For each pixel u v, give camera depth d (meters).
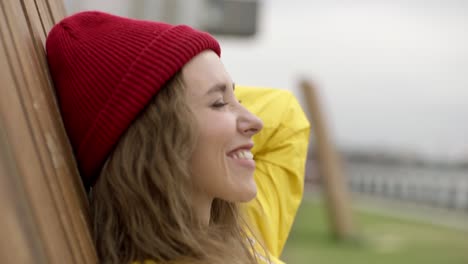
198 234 1.12
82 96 1.12
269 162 1.51
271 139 1.53
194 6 4.36
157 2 4.05
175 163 1.07
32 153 1.01
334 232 10.34
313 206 14.24
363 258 8.98
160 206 1.10
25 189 0.94
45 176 1.03
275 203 1.49
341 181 10.63
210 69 1.13
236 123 1.15
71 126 1.16
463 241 10.32
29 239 0.91
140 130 1.09
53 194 1.04
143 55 1.08
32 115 1.05
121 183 1.09
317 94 10.71
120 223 1.12
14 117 0.98
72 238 1.05
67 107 1.16
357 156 19.33
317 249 9.40
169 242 1.10
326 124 10.62
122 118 1.08
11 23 1.09
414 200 16.67
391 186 17.77
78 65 1.13
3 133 0.93
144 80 1.07
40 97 1.11
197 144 1.11
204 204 1.17
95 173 1.15
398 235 10.81
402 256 9.09
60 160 1.10
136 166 1.08
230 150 1.14
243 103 1.55
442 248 9.70
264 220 1.44
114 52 1.10
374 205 15.55
